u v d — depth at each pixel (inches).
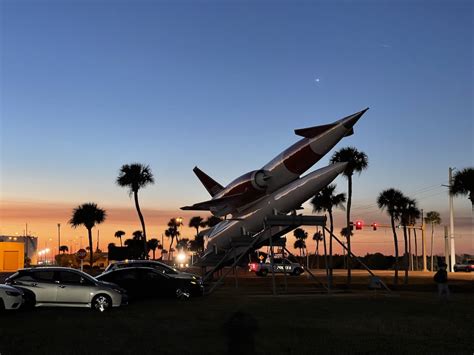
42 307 706.2
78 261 3479.3
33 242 3486.7
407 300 824.9
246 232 1174.3
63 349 405.1
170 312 660.1
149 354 386.9
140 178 1792.6
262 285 1346.0
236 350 402.6
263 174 1096.8
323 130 1017.5
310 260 3604.8
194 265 1321.4
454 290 1144.8
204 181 1349.7
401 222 1492.4
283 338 456.8
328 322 560.4
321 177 1053.2
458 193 1141.7
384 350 401.7
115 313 648.4
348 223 1352.1
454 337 464.1
